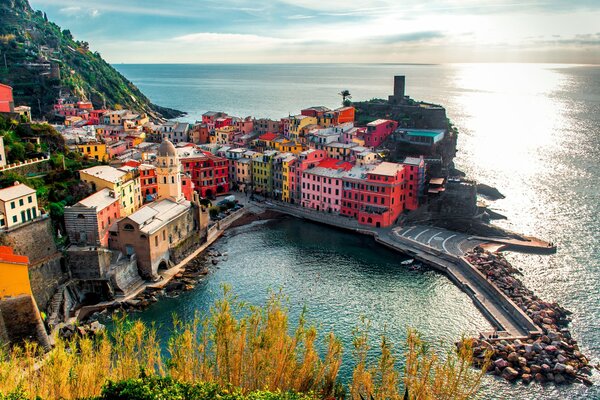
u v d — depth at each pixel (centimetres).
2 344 9881
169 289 13550
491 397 9294
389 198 18075
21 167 14538
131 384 5938
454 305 12738
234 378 6256
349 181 18950
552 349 10494
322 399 6216
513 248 16312
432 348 10638
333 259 15725
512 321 11812
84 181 15188
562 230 17950
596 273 14388
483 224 17675
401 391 8044
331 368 6397
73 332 11312
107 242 14175
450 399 5481
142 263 14100
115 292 13138
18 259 10206
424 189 19400
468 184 18250
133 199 16775
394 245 16512
